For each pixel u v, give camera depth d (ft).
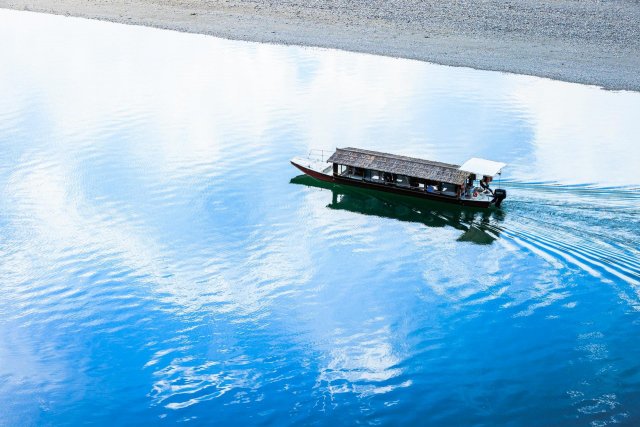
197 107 244.42
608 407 122.01
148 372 129.39
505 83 269.85
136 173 199.31
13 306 146.00
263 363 131.95
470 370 130.52
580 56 298.35
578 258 160.15
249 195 189.88
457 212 184.34
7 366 130.62
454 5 361.51
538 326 141.18
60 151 212.02
